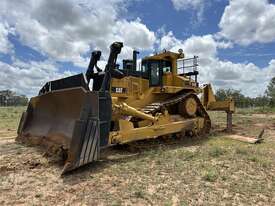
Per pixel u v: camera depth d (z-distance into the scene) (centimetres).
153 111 923
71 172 629
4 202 473
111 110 704
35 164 666
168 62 1127
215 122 1728
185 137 1107
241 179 588
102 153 829
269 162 712
